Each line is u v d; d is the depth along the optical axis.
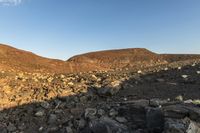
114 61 73.00
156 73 27.84
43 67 48.50
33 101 20.59
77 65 58.31
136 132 14.29
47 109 19.36
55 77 27.67
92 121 15.68
